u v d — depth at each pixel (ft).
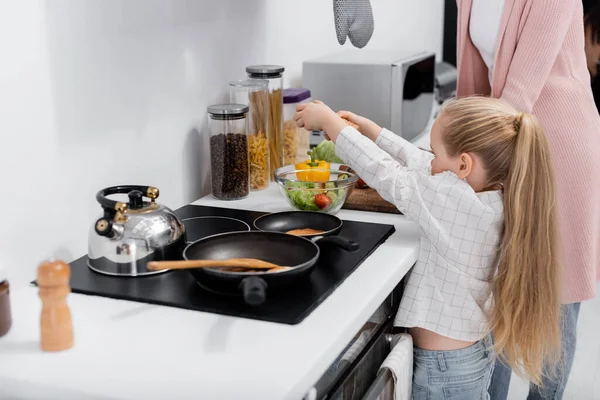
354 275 4.62
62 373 3.45
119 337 3.79
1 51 4.27
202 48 6.41
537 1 6.30
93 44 5.04
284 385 3.31
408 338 5.36
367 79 8.25
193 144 6.43
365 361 4.70
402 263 4.87
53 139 4.75
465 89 7.41
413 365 5.72
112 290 4.34
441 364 5.53
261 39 7.54
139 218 4.58
